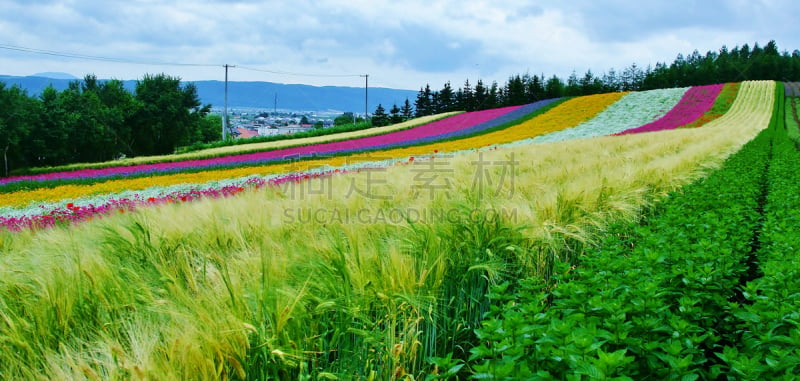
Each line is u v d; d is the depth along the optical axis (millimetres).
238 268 2438
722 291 2826
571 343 1786
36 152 45375
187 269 2523
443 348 2684
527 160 8672
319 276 2340
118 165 29703
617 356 1585
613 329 1992
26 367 1826
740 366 1754
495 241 3178
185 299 2018
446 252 2887
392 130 47750
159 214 3658
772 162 10914
